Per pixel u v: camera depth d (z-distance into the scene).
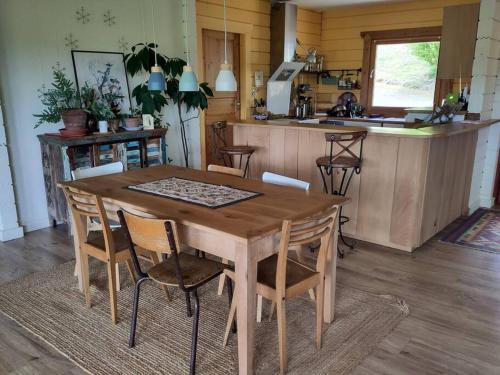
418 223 3.46
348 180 3.65
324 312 2.47
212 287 2.91
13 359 2.15
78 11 3.99
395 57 6.59
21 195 3.87
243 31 5.86
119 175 2.97
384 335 2.36
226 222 1.95
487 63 4.27
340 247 3.62
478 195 4.77
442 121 4.33
